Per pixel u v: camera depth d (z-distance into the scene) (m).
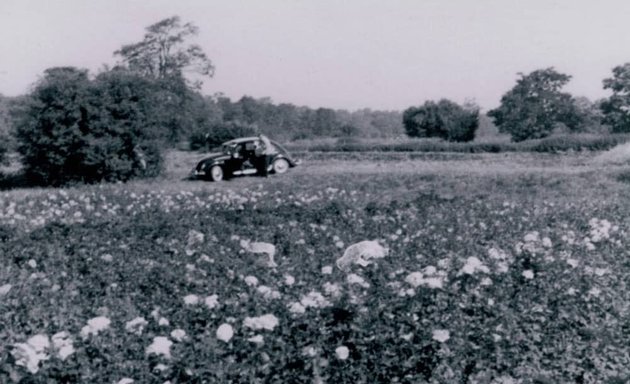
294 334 6.64
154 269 10.81
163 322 6.77
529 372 7.38
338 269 10.57
